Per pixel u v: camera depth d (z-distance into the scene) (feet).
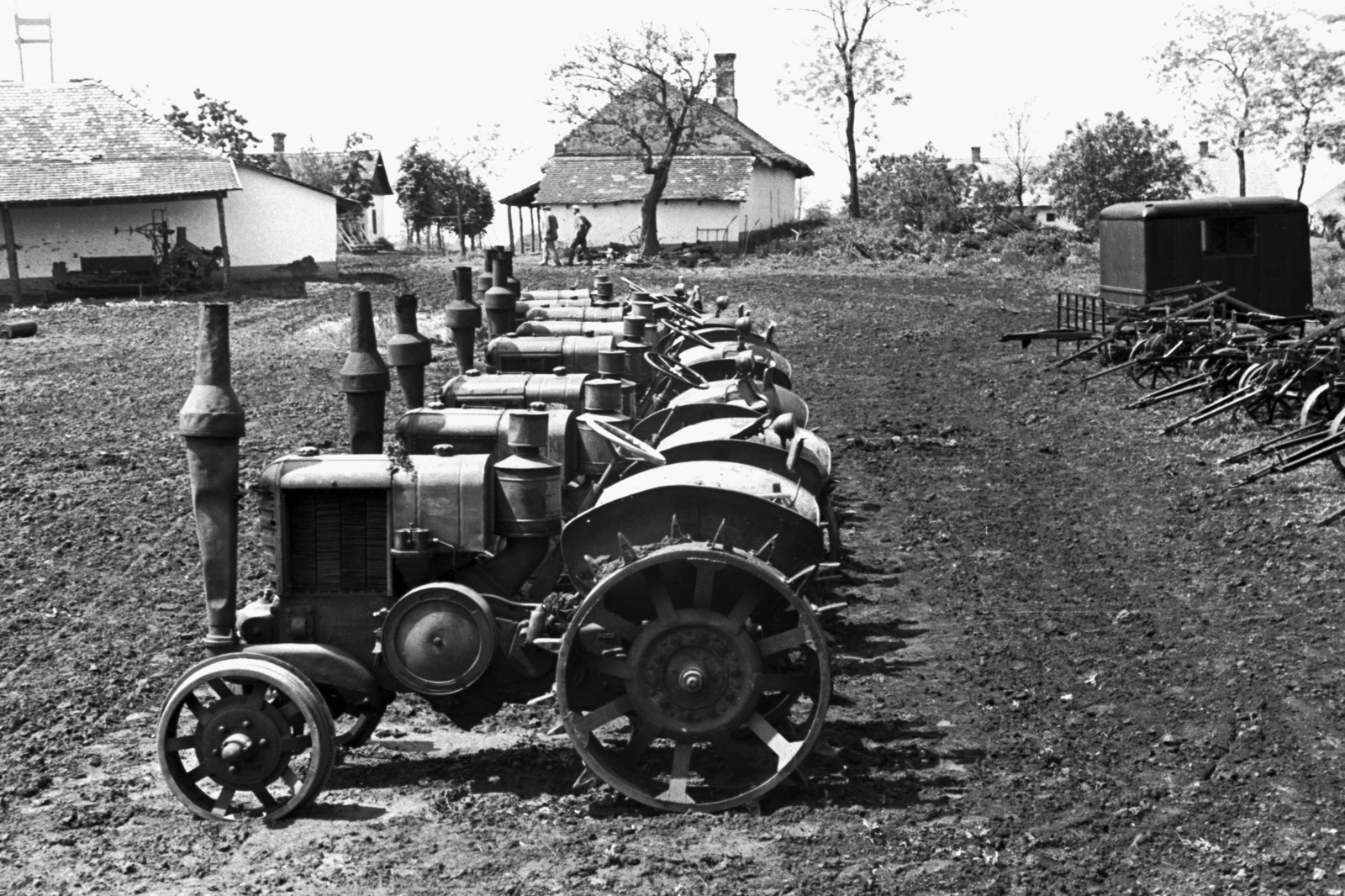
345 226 221.87
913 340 93.35
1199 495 45.37
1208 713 26.27
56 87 148.25
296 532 23.48
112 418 61.05
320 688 23.34
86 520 41.78
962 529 42.01
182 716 26.84
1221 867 19.95
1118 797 22.52
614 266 165.99
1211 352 63.62
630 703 22.36
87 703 27.68
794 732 24.64
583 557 24.08
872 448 55.31
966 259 167.22
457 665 22.91
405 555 23.12
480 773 24.04
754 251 184.85
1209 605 33.47
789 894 19.13
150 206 140.67
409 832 21.49
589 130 181.47
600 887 19.45
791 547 23.66
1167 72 203.82
